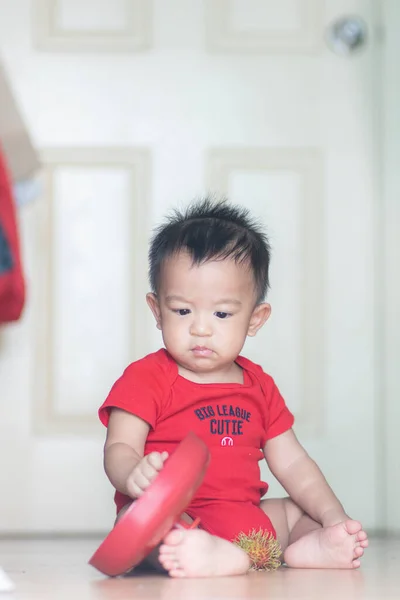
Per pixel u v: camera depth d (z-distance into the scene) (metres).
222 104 2.62
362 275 2.61
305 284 2.61
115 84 2.62
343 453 2.59
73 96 2.61
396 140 2.60
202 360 1.65
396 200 2.59
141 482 1.39
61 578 1.45
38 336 2.57
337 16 2.64
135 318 2.58
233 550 1.44
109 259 2.59
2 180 1.25
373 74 2.63
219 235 1.66
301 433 2.59
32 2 2.62
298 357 2.60
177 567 1.40
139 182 2.60
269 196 2.61
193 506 1.61
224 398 1.67
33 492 2.55
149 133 2.62
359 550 1.54
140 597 1.22
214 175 2.61
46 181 2.59
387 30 2.62
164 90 2.62
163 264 1.67
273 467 1.74
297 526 1.70
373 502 2.59
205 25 2.63
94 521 2.55
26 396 2.57
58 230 2.58
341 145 2.62
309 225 2.61
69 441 2.56
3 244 1.24
